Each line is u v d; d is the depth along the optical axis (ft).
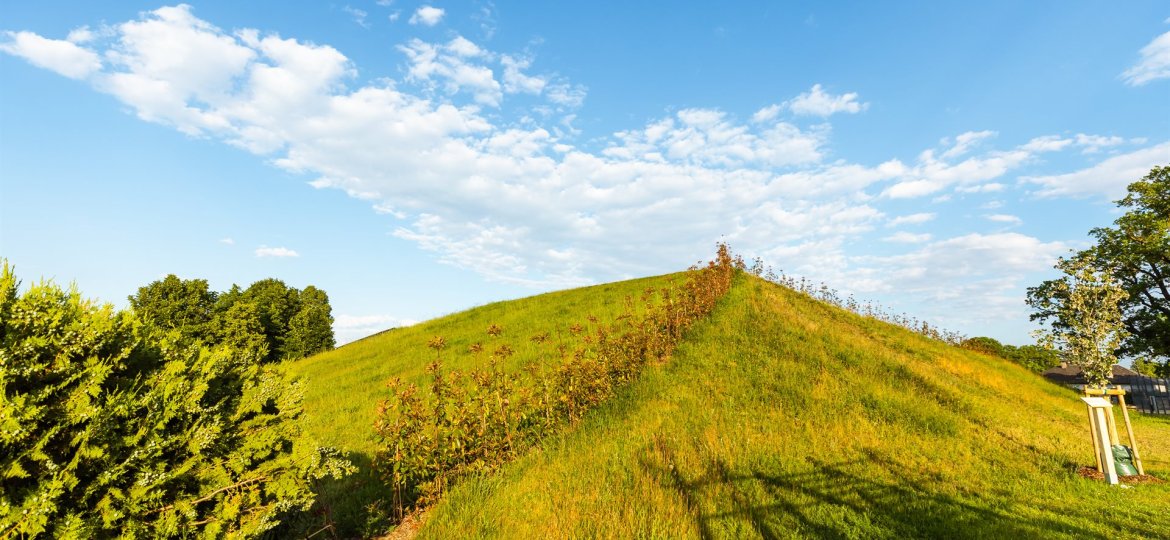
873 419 34.12
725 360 44.16
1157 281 82.64
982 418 36.96
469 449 23.31
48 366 12.46
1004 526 21.27
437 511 19.61
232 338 137.39
